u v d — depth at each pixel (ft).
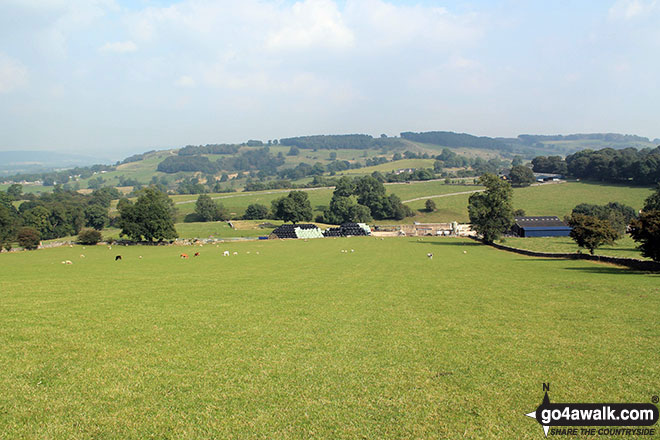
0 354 63.16
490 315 90.12
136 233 387.34
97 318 86.22
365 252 283.38
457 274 164.14
